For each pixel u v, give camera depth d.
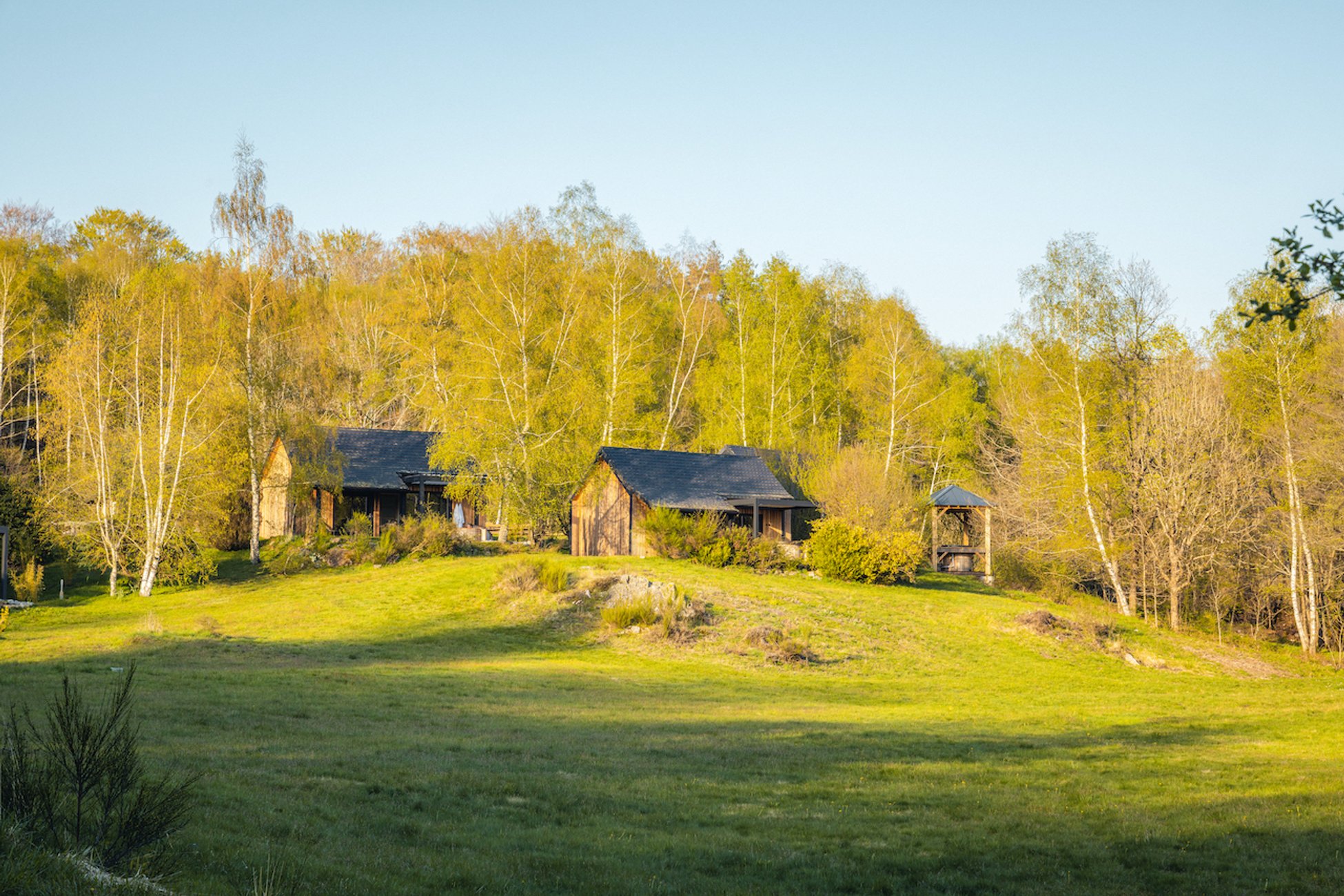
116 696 9.05
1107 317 45.28
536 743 17.09
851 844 11.73
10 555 47.03
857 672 30.66
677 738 18.39
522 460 50.59
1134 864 11.00
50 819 8.12
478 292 52.84
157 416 45.38
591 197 55.12
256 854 9.22
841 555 44.50
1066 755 17.61
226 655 26.91
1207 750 18.25
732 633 33.31
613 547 50.28
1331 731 20.44
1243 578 46.53
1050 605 44.47
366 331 72.12
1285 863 10.84
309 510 57.22
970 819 12.98
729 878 10.30
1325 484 42.44
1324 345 42.47
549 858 10.48
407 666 27.14
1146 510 43.97
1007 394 53.72
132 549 45.44
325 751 15.22
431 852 10.34
